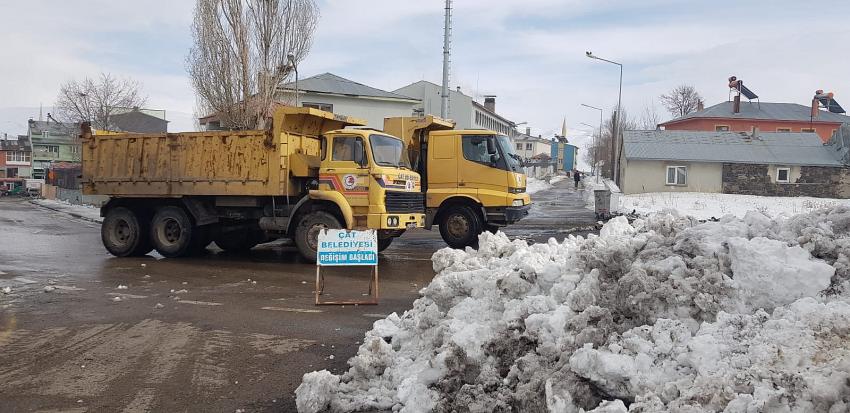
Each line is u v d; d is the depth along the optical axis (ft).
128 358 19.95
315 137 44.65
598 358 12.89
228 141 42.91
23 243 55.42
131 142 45.88
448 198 47.88
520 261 20.56
